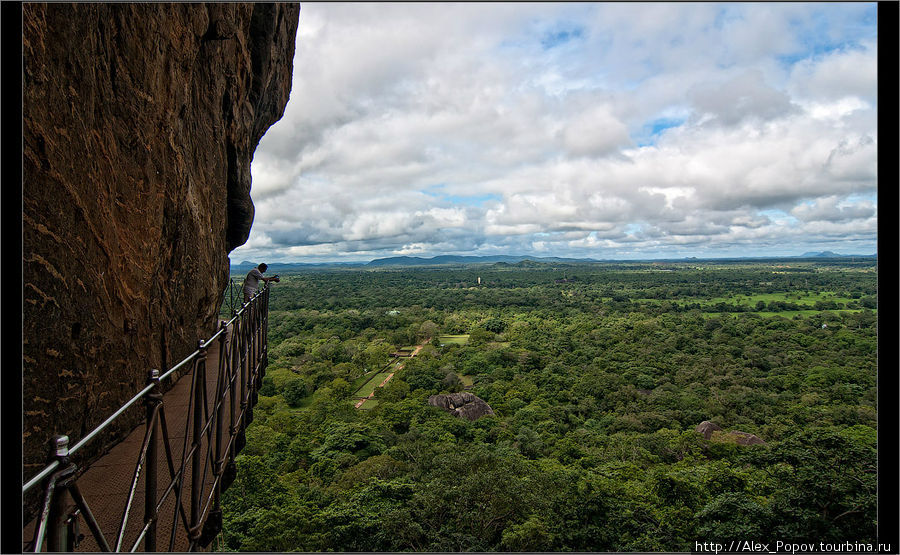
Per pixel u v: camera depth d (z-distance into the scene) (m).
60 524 1.72
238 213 10.98
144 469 3.88
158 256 5.59
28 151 3.03
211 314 9.13
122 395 4.60
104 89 4.12
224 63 8.53
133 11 4.63
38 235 3.16
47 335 3.29
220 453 3.80
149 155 5.17
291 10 11.57
